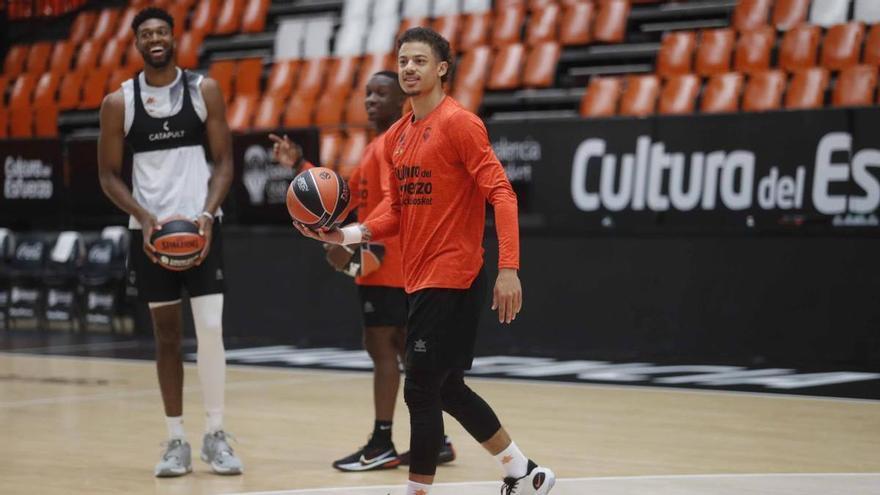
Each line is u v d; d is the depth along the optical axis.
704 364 18.64
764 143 18.88
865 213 18.16
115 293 24.88
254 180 23.02
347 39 28.80
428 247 8.17
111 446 11.98
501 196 7.90
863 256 18.22
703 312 19.42
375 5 29.42
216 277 10.78
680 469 10.51
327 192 8.38
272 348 21.55
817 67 22.73
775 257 18.86
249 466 10.87
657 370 17.94
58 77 31.31
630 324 20.00
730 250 19.20
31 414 14.13
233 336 23.61
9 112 30.69
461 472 10.48
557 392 15.78
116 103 10.60
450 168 8.13
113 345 22.53
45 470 10.68
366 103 11.10
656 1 25.86
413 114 8.52
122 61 31.33
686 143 19.44
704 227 19.36
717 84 22.39
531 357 19.81
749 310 19.08
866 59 21.97
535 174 20.66
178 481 10.18
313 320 22.78
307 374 17.98
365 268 10.39
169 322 10.66
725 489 9.59
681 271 19.56
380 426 10.68
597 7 26.25
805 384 16.25
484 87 25.67
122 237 24.62
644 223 19.81
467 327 8.16
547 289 20.66
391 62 27.17
